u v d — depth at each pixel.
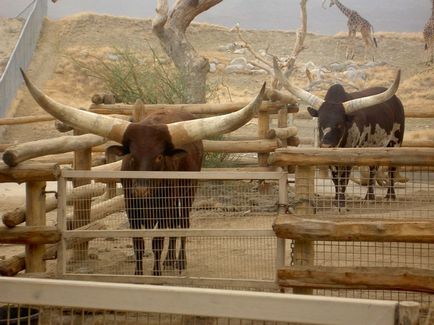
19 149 6.41
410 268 5.25
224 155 13.95
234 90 34.41
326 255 7.05
